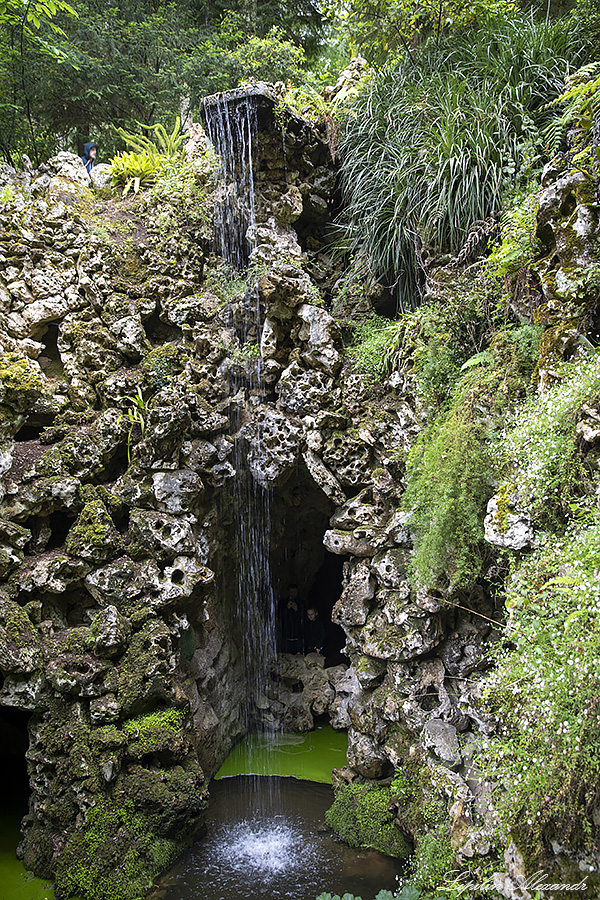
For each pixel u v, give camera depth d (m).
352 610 4.89
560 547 2.97
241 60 7.55
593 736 2.35
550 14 5.98
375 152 5.55
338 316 5.64
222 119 5.57
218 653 5.57
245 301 5.37
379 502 4.91
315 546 6.77
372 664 4.72
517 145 4.76
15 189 5.10
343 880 3.96
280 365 5.42
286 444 5.20
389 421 4.89
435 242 5.08
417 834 3.97
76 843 4.01
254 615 6.22
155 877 4.02
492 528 3.36
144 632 4.44
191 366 5.12
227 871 4.07
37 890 3.95
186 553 4.74
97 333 4.93
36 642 4.25
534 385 3.70
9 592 4.25
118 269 5.27
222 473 5.12
